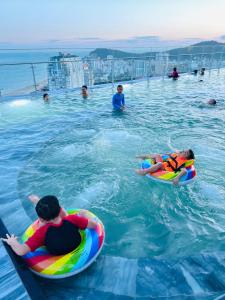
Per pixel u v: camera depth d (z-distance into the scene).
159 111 8.39
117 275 2.37
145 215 3.39
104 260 2.56
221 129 6.67
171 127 6.85
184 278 2.32
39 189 4.02
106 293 2.18
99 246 2.46
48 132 6.64
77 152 5.38
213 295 2.14
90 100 10.09
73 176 4.41
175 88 12.28
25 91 10.57
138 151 5.38
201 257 2.61
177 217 3.35
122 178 4.29
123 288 2.23
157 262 2.54
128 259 2.58
